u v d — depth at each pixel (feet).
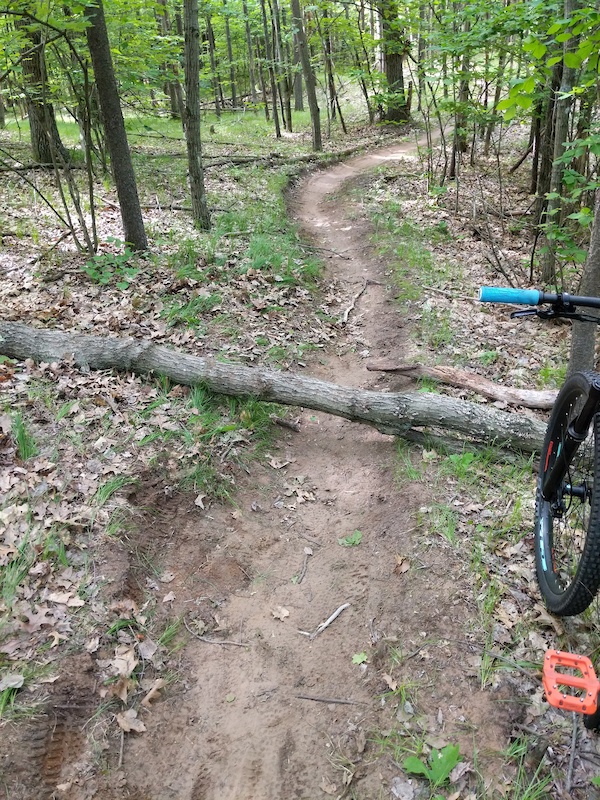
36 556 10.66
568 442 8.95
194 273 23.56
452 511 12.91
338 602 11.55
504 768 8.31
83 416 14.65
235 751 9.07
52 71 32.89
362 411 15.65
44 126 23.44
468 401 15.93
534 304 8.07
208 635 10.86
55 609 10.02
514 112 12.83
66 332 17.99
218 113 80.64
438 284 25.94
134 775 8.55
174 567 11.93
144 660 9.98
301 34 56.59
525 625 10.21
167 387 16.43
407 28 41.60
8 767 7.91
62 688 8.97
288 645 10.77
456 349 20.16
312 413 17.58
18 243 25.89
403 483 14.08
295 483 14.87
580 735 8.52
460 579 11.21
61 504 11.91
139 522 12.27
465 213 36.32
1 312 19.13
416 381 18.17
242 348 19.38
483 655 9.77
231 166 46.47
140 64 34.47
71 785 8.13
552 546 10.40
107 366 16.71
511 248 31.04
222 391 16.42
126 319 19.76
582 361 16.22
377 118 74.02
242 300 22.47
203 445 14.62
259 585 12.04
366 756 8.81
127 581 10.97
